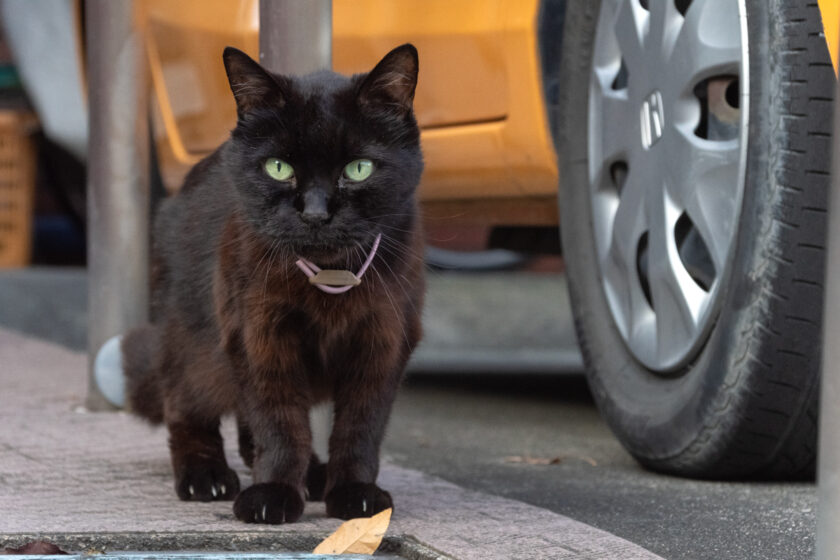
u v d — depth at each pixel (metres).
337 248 3.31
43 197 12.91
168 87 6.36
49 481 3.75
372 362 3.47
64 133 9.67
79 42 7.73
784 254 3.59
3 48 11.61
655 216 4.09
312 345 3.46
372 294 3.38
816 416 3.73
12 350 7.03
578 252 4.64
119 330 5.37
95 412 5.18
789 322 3.60
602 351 4.51
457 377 7.71
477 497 3.62
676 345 4.03
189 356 3.79
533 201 5.19
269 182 3.32
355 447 3.49
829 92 3.60
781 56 3.64
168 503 3.50
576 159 4.64
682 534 3.22
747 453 3.83
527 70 4.60
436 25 4.92
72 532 3.02
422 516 3.32
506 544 2.97
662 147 4.05
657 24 4.11
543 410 6.26
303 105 3.32
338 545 2.87
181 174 6.38
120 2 5.37
